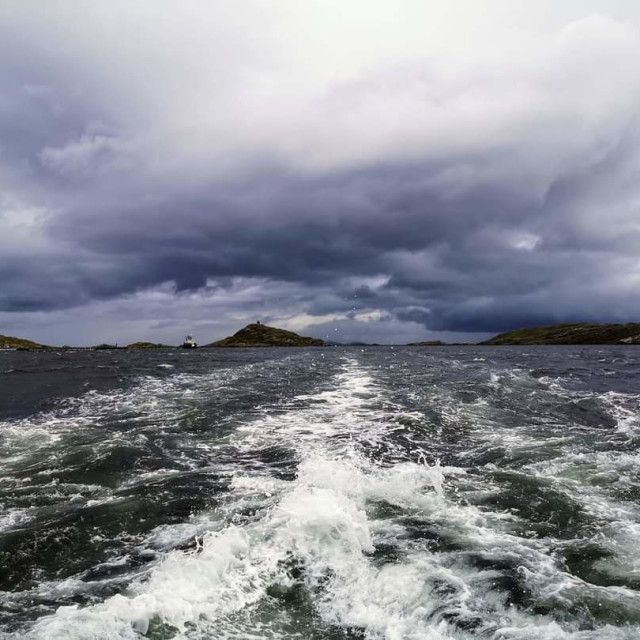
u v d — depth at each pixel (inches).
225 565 211.3
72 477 350.3
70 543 245.8
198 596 188.4
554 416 590.2
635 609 182.1
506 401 686.5
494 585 199.2
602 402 697.6
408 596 191.3
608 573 211.0
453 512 280.1
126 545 243.3
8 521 274.4
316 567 213.3
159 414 585.6
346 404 662.5
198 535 251.9
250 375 1125.7
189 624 171.9
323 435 482.9
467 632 168.9
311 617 179.3
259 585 199.0
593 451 422.6
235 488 323.6
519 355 2549.2
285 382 951.6
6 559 229.0
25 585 206.4
